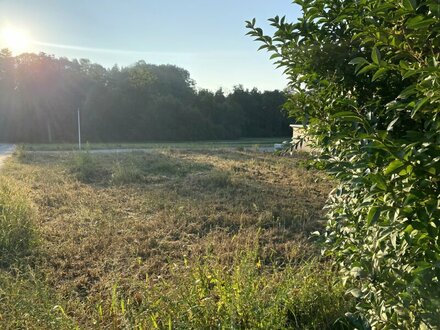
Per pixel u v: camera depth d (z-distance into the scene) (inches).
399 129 69.7
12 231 199.9
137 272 169.9
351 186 72.8
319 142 91.5
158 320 109.2
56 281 159.9
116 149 926.4
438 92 46.3
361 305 81.7
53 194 330.3
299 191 350.9
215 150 792.3
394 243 56.9
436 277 53.9
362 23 70.8
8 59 1614.2
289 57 88.4
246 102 2145.7
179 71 2303.2
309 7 80.6
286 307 116.7
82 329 112.2
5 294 130.3
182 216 257.6
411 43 58.3
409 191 52.0
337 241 96.8
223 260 176.7
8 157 679.7
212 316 107.3
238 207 281.6
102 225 236.8
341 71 78.0
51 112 1621.6
